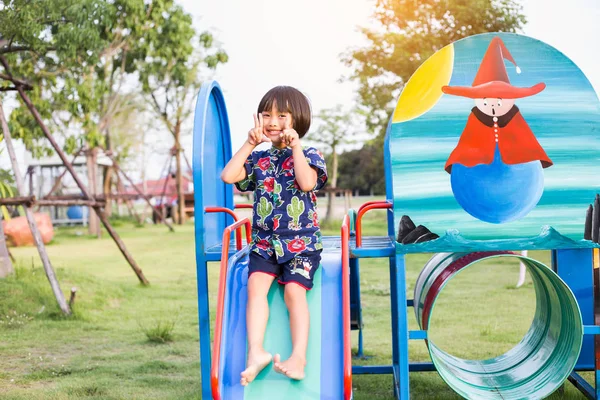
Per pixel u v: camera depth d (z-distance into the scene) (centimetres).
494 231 337
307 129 342
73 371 486
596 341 363
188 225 2388
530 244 337
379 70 1852
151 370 487
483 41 335
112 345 573
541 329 420
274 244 318
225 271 309
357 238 360
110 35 1552
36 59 1258
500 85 336
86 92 1478
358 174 4097
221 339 298
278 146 337
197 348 560
